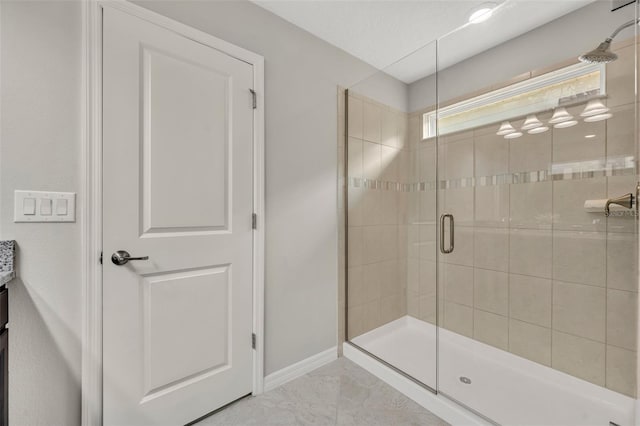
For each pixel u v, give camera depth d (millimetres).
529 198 1847
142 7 1308
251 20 1678
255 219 1692
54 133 1127
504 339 1957
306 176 1952
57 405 1150
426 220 2338
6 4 1046
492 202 2010
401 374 1812
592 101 1601
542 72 1814
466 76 2158
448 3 1703
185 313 1444
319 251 2029
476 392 1648
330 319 2098
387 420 1519
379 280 2322
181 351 1431
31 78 1084
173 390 1411
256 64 1686
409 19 1837
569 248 1695
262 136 1712
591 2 1625
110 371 1241
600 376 1591
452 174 2209
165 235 1384
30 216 1083
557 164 1732
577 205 1657
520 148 1888
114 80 1234
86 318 1186
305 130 1946
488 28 1862
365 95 2268
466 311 2129
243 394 1657
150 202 1336
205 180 1498
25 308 1085
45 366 1127
